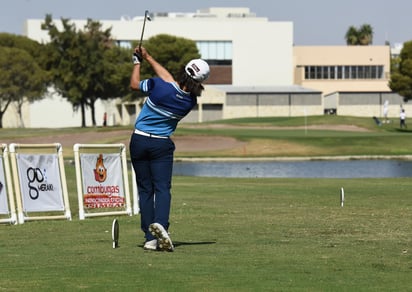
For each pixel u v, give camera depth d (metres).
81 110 179.75
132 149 17.20
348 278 14.26
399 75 134.25
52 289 13.09
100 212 28.00
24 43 169.25
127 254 17.02
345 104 181.62
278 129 128.88
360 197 34.12
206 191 38.47
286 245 18.53
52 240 19.94
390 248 17.97
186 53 166.75
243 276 14.31
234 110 173.25
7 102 163.12
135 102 171.12
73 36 155.12
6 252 17.67
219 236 20.34
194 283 13.61
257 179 51.53
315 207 29.03
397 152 94.19
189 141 101.44
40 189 26.45
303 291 13.08
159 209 17.14
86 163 27.59
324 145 97.38
